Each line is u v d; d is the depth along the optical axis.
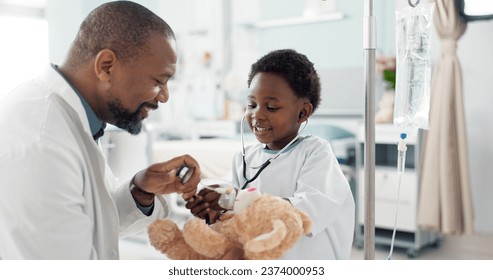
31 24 4.25
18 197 0.80
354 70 3.83
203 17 4.82
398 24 0.99
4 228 0.81
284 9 4.26
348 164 3.32
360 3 3.78
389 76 3.26
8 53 4.12
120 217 1.10
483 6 2.94
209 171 3.04
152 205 1.12
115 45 0.90
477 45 3.31
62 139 0.87
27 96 0.92
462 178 3.05
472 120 3.36
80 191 0.88
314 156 1.04
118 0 0.94
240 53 4.61
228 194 0.91
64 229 0.81
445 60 3.04
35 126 0.86
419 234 3.02
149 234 0.82
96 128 1.00
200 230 0.77
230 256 0.78
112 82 0.93
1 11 4.05
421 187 3.07
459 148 3.05
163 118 5.00
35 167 0.81
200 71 4.84
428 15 0.96
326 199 0.96
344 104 3.90
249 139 3.46
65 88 0.92
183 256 0.80
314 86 1.09
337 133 3.55
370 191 0.90
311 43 4.07
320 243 1.01
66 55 0.98
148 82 0.93
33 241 0.80
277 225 0.72
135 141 2.99
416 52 0.96
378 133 3.14
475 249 3.15
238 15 4.61
